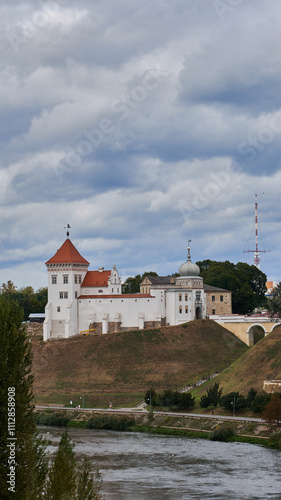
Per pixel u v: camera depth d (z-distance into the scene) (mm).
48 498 70625
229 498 112250
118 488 117688
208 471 131000
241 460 140750
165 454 147375
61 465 73438
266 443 158875
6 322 65062
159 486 119438
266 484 121000
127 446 157500
